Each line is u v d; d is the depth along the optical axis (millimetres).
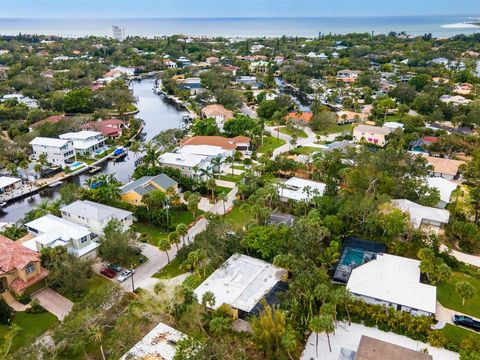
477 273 69500
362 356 48656
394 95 198500
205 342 50156
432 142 130500
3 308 58688
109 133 153125
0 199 104375
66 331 51469
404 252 74125
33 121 168000
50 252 69000
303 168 111250
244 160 123375
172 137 139750
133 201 94188
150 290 64938
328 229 77188
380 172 94250
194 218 89812
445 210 86500
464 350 49625
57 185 116062
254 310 58406
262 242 72188
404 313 57844
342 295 55906
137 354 50531
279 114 168125
